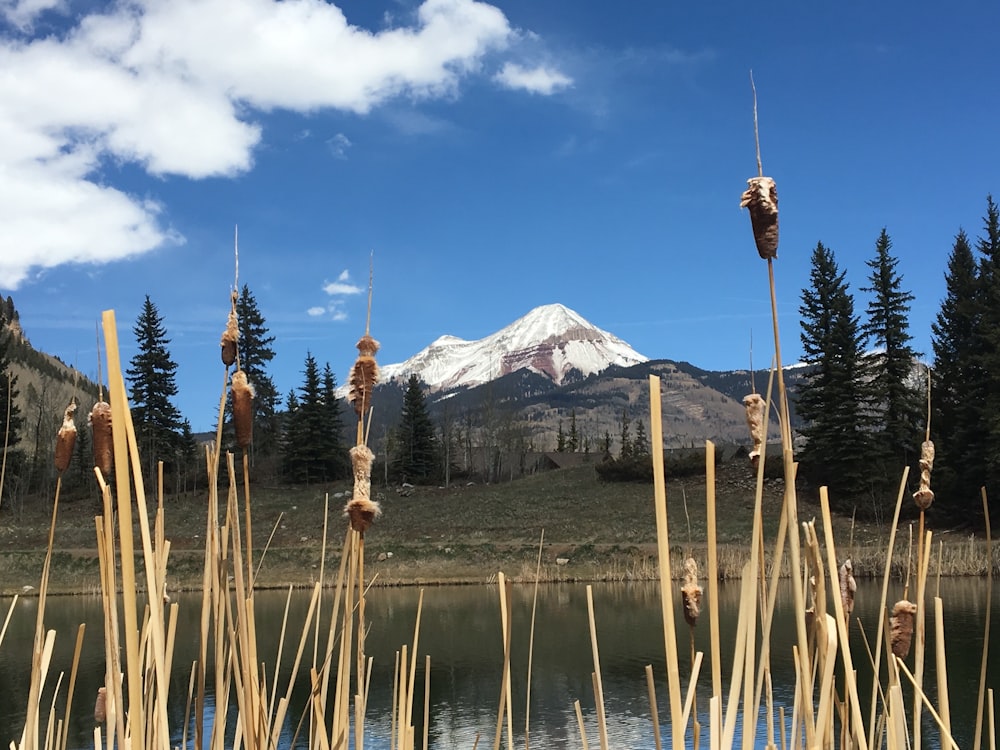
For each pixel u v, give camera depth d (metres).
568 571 34.72
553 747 11.28
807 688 1.90
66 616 23.97
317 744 2.77
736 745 7.94
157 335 50.03
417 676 15.92
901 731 2.48
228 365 2.30
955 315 40.84
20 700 13.27
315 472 62.72
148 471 49.25
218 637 2.33
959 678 12.52
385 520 48.84
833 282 42.88
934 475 36.03
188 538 39.22
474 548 39.06
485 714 13.20
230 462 2.35
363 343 2.13
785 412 1.71
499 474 68.50
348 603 2.47
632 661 16.45
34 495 51.09
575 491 51.88
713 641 1.78
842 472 39.88
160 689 2.14
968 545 26.91
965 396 37.00
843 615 2.28
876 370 41.41
